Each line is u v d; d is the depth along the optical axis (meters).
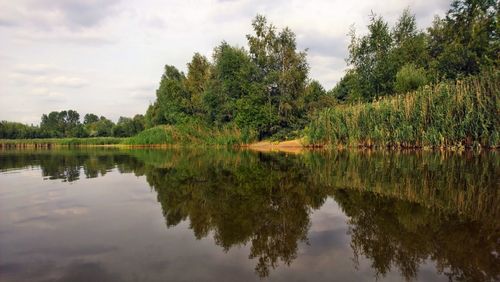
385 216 5.71
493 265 3.62
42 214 6.11
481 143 19.75
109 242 4.55
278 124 38.66
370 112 24.95
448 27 38.31
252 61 41.28
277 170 12.79
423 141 21.59
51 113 122.50
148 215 6.04
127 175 11.85
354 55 37.44
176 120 50.78
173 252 4.18
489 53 33.22
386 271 3.56
